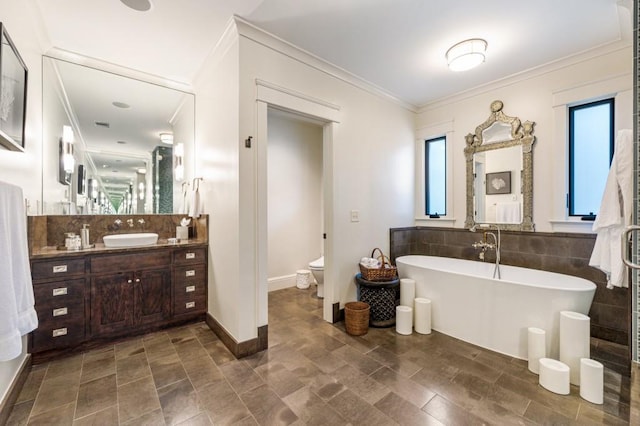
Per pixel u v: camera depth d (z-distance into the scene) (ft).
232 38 7.43
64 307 7.22
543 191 9.43
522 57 8.78
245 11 6.73
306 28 7.38
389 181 11.62
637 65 4.48
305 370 6.60
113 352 7.44
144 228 10.14
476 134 11.06
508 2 6.45
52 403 5.41
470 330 8.10
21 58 5.90
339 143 9.66
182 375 6.37
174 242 9.48
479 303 7.91
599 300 8.17
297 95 8.39
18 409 5.24
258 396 5.65
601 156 8.57
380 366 6.79
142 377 6.29
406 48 8.30
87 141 9.18
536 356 6.56
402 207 12.24
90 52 8.57
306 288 13.66
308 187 14.74
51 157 8.41
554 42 8.00
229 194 7.77
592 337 8.23
